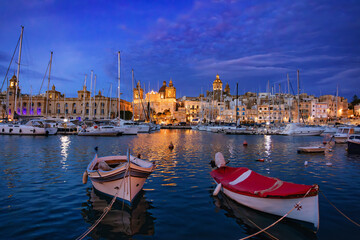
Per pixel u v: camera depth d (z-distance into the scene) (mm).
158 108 145750
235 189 10430
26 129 50250
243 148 32281
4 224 8555
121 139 45219
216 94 153750
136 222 8859
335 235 8016
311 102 110188
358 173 16906
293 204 8570
